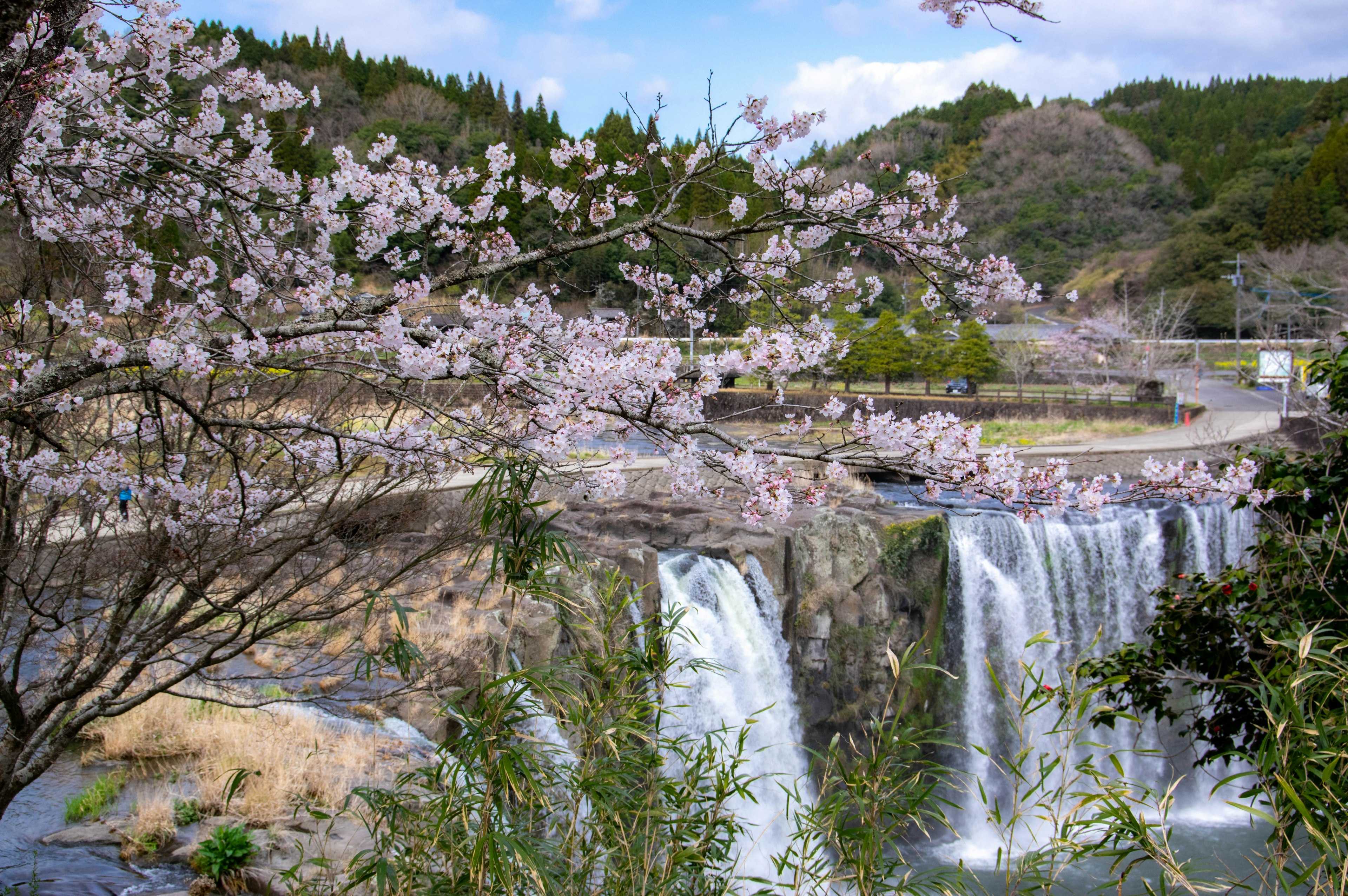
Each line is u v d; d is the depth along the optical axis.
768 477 3.77
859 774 3.21
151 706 7.42
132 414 5.79
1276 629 5.59
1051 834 12.44
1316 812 2.99
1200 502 4.01
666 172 4.87
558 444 3.40
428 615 8.31
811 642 13.21
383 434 3.90
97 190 4.60
